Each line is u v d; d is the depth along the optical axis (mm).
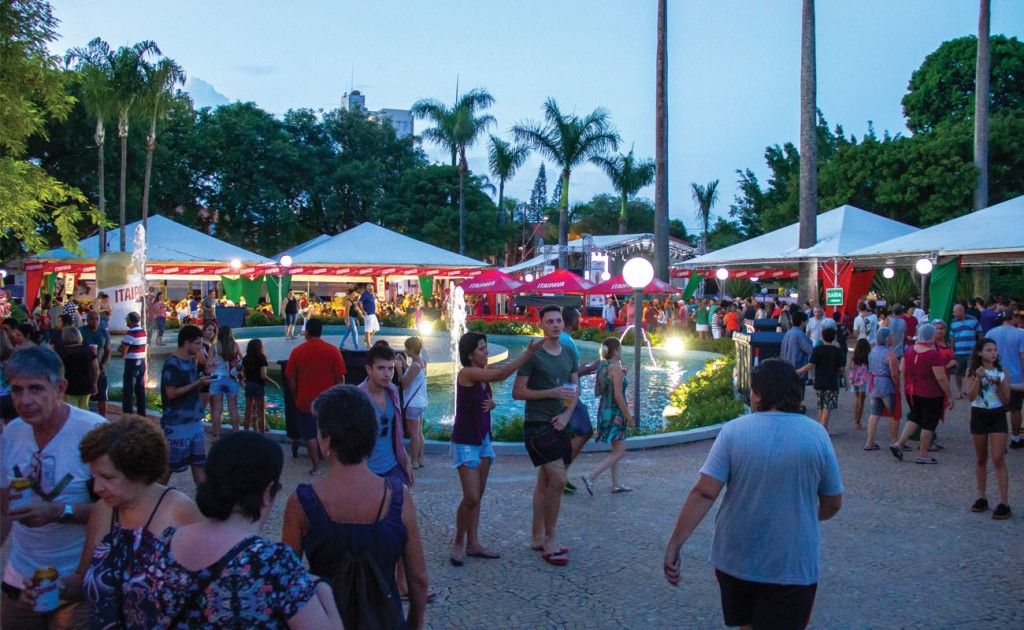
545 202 89750
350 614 2951
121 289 25609
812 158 26688
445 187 57594
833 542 7070
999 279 35562
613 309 32969
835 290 23297
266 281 37906
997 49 42906
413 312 38656
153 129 34906
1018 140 36875
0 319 11000
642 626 5312
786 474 3732
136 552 2461
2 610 3346
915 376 10102
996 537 7188
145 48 34219
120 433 2822
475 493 6320
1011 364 11023
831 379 12195
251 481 2396
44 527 3422
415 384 10086
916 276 29578
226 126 54875
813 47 26688
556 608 5582
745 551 3770
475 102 52344
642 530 7367
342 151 61844
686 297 37375
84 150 42625
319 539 2992
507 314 41906
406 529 3135
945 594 5875
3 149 19125
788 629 3693
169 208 54031
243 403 16375
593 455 10945
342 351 11016
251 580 2279
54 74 15430
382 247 39594
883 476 9531
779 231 30125
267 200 54688
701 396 15383
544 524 6766
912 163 37031
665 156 32531
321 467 9836
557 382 6457
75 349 10203
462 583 6020
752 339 15633
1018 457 10500
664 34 32031
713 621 5391
